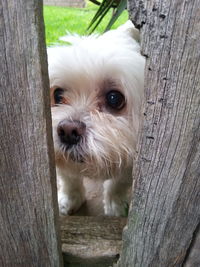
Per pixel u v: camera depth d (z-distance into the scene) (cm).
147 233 11
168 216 11
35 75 8
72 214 22
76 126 16
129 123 17
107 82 17
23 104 9
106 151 16
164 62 8
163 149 9
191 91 8
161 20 8
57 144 16
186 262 12
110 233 13
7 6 7
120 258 12
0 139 9
